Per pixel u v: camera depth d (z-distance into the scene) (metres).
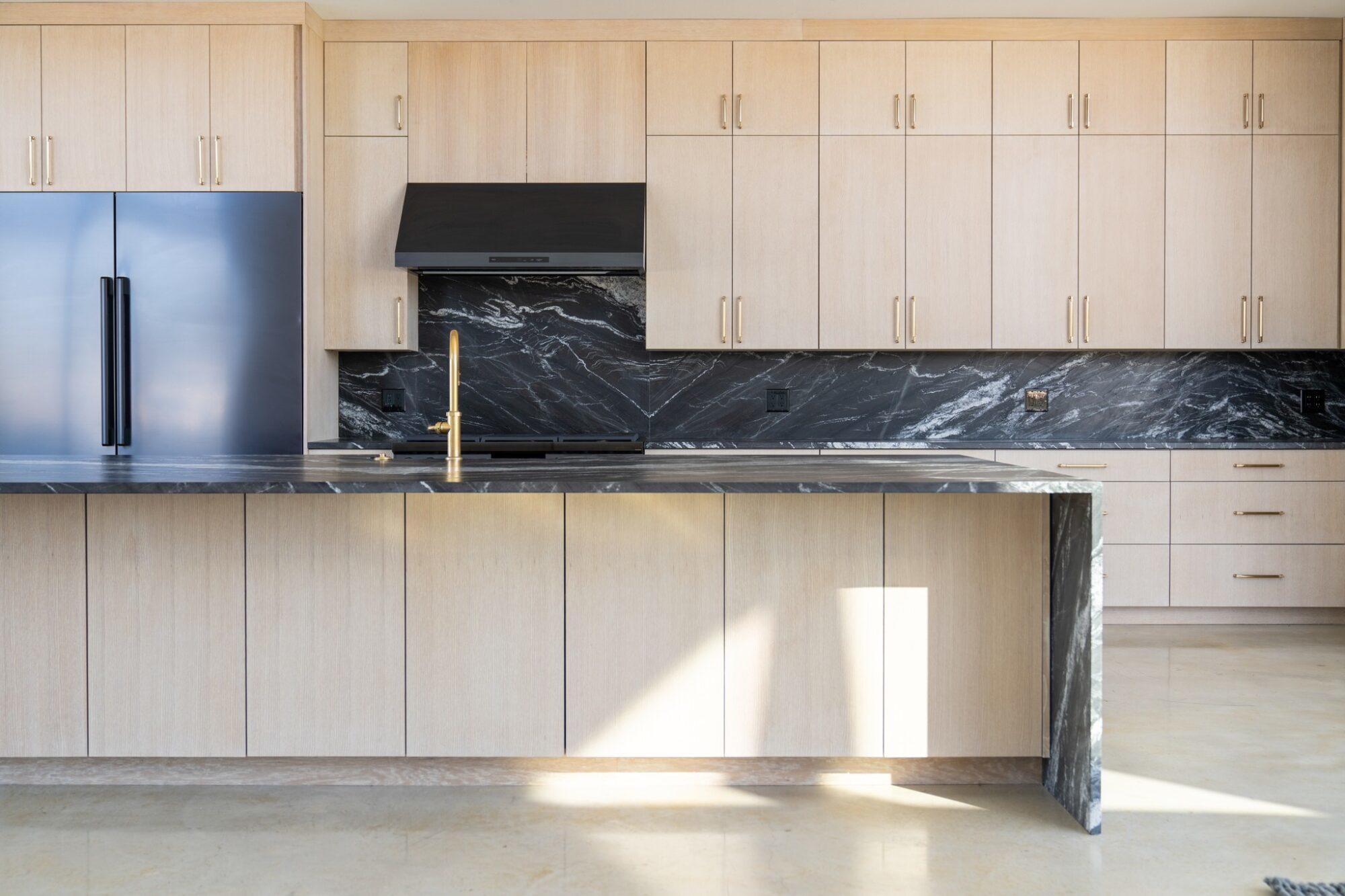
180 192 4.69
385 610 2.72
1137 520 4.81
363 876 2.27
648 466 2.88
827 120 4.94
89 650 2.71
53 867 2.31
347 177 4.94
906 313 4.98
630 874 2.27
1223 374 5.30
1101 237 4.96
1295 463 4.80
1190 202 4.95
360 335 4.96
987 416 5.32
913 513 2.71
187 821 2.57
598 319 5.29
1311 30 4.91
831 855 2.37
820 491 2.36
